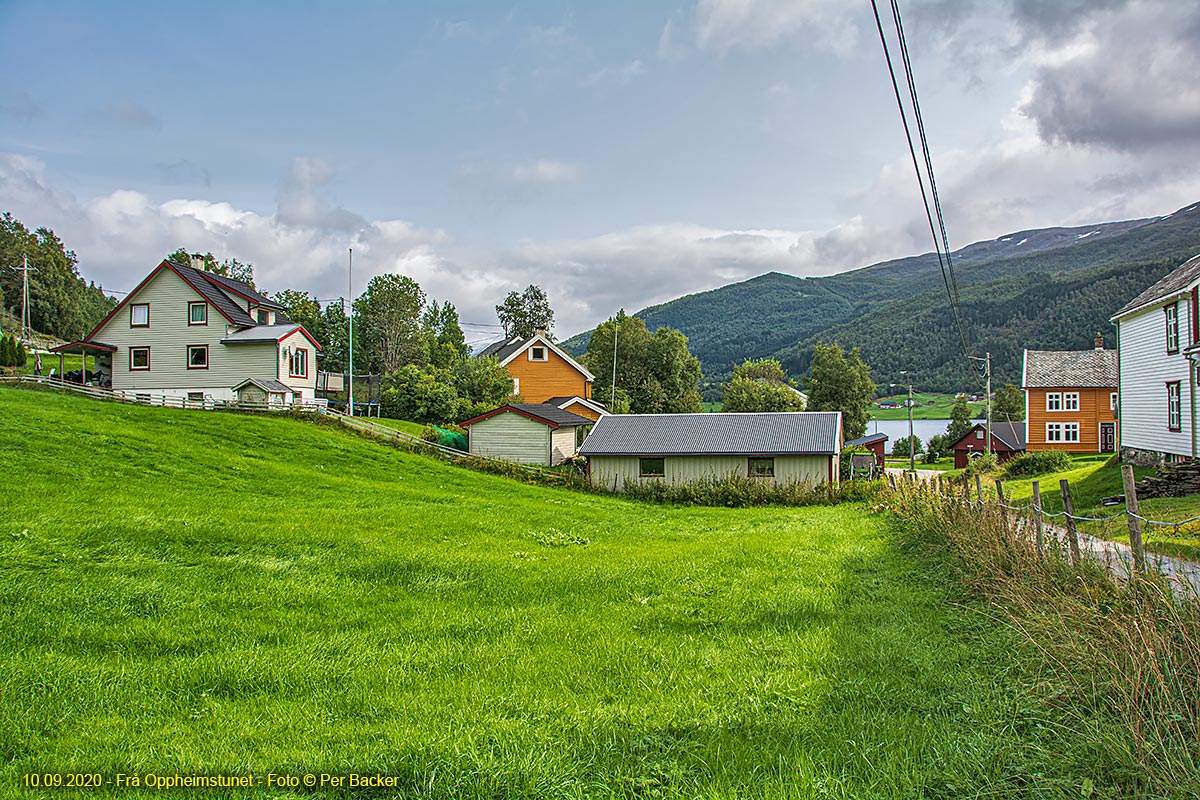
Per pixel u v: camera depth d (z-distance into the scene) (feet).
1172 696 15.98
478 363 172.45
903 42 31.07
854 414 253.85
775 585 34.81
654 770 15.72
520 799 14.61
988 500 41.06
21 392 102.47
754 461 105.29
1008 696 19.39
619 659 23.41
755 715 18.81
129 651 23.06
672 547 47.78
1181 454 82.64
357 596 31.32
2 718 17.57
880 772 15.33
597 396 218.59
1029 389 160.76
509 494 87.35
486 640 25.77
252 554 36.91
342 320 253.03
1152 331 91.66
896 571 38.01
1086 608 21.59
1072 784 14.30
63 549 33.58
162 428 91.76
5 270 284.20
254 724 18.13
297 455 92.53
